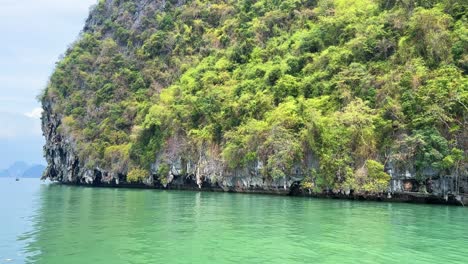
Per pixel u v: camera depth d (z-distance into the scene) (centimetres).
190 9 7919
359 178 3588
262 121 4541
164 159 5512
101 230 1852
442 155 3284
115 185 6556
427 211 2736
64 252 1402
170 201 3419
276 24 6212
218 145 5000
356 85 4188
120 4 9381
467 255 1392
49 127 8188
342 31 4934
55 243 1550
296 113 4278
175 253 1384
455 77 3562
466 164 3303
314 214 2473
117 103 7119
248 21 6794
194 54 7269
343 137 3831
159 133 5781
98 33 8925
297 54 5200
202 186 5178
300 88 4662
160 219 2233
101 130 6825
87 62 8325
